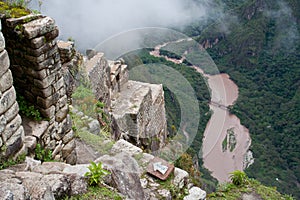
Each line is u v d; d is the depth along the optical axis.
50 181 2.88
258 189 5.81
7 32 3.44
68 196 2.96
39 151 3.62
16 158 3.24
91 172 3.35
